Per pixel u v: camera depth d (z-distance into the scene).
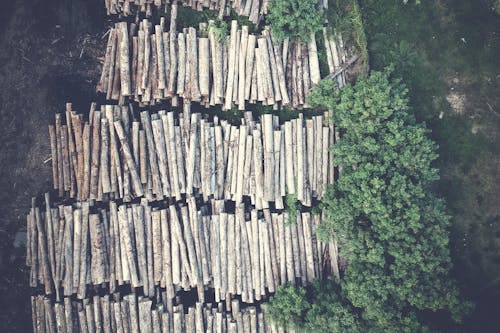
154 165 19.22
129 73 19.12
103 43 19.95
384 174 17.14
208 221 19.53
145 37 19.02
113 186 19.19
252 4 19.25
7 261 20.48
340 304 17.39
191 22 19.88
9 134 19.91
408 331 16.55
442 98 19.81
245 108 20.03
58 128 19.30
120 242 19.39
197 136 19.27
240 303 20.05
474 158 19.75
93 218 19.12
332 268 19.47
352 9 19.09
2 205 20.19
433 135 19.86
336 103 18.34
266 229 19.31
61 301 19.62
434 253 16.94
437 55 19.73
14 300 20.48
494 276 19.58
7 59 19.72
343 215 17.11
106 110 18.94
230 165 19.41
